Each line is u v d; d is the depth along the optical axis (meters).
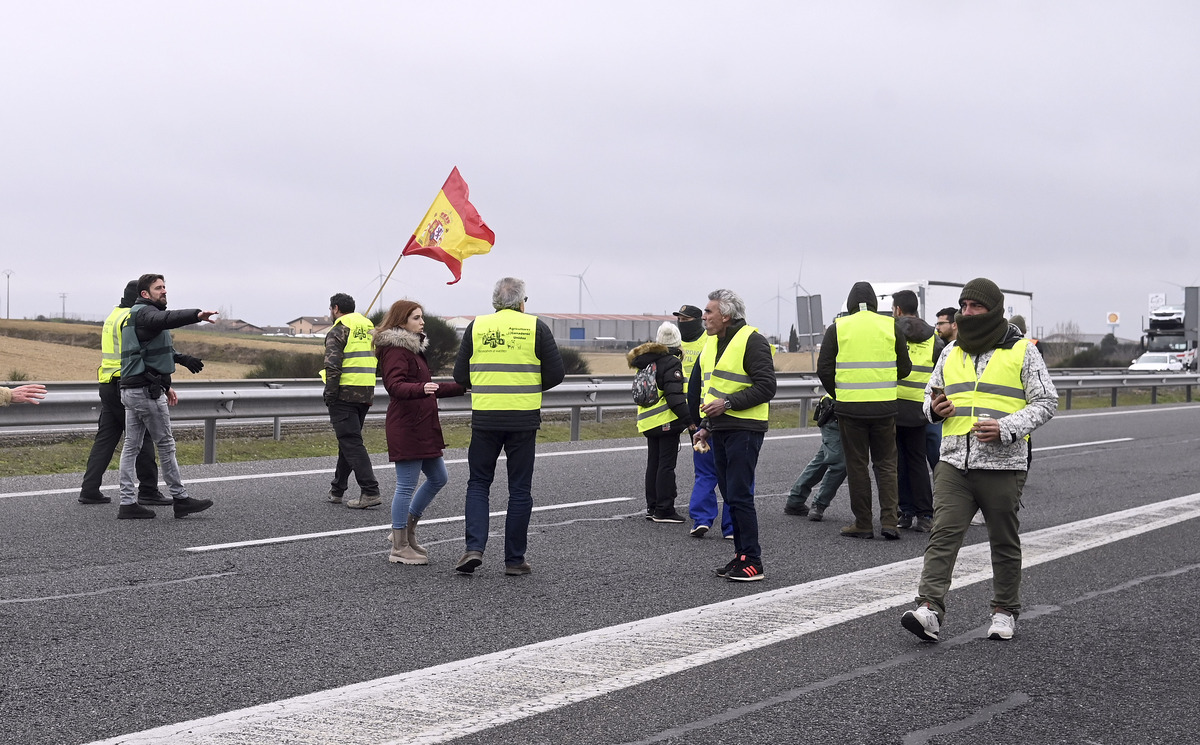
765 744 4.29
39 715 4.46
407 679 5.03
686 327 10.16
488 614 6.29
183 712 4.53
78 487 10.43
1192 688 5.11
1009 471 5.81
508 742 4.24
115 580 6.89
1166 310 51.75
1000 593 5.97
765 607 6.54
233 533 8.52
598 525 9.41
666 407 9.50
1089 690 5.06
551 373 7.36
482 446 7.32
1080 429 20.48
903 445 9.62
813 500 10.27
